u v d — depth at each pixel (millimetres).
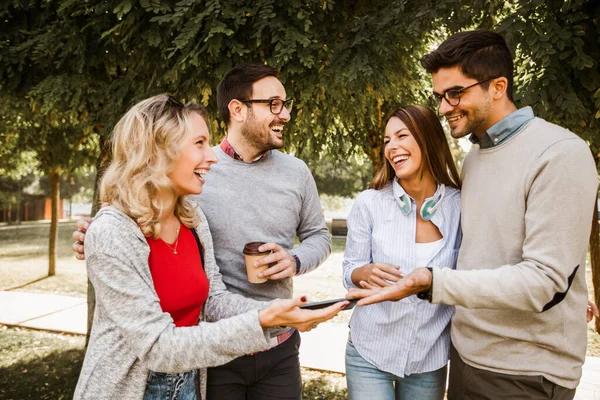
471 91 1574
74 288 9352
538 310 1397
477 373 1632
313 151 5359
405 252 1933
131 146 1410
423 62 1654
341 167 24578
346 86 3471
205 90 3510
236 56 3500
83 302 8086
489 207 1584
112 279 1310
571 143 1428
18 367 5191
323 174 24844
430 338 1896
